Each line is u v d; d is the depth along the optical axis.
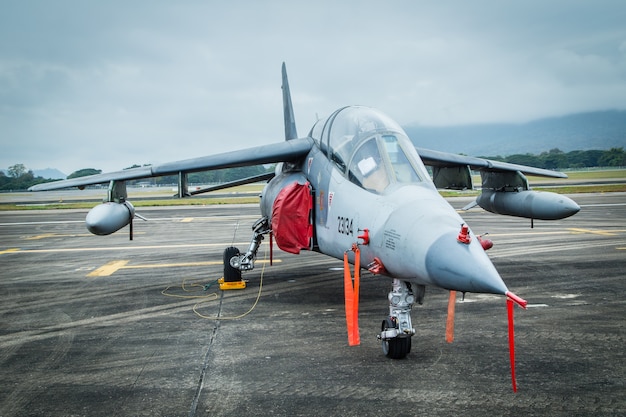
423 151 11.81
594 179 76.69
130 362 7.12
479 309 9.63
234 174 134.38
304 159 10.77
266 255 16.61
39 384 6.39
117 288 12.00
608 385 6.11
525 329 8.34
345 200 8.37
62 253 17.61
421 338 7.97
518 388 6.05
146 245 19.31
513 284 11.59
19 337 8.33
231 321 9.14
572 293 10.70
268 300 10.67
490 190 13.72
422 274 6.16
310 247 9.79
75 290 11.83
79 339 8.20
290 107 16.62
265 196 12.17
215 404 5.76
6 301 10.82
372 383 6.27
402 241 6.54
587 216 26.41
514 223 24.34
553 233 20.14
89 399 5.93
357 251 7.25
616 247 16.38
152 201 51.47
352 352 7.39
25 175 136.25
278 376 6.54
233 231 23.53
